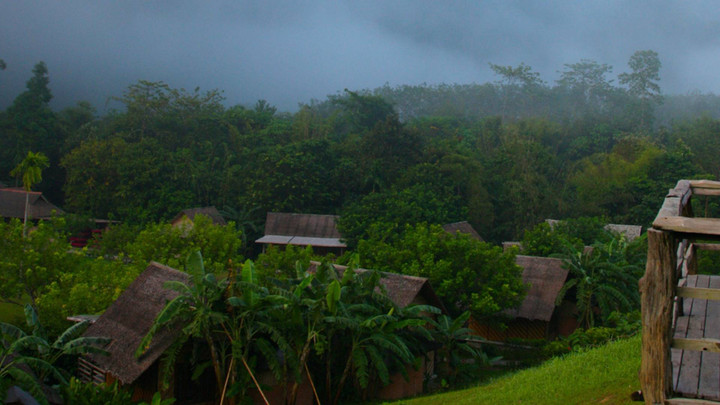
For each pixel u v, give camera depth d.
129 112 62.22
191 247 28.20
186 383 15.88
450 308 25.11
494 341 27.86
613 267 26.75
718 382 5.09
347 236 42.69
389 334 16.62
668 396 4.98
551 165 60.59
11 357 14.13
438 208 45.09
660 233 4.93
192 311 14.70
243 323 14.88
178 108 63.53
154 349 14.91
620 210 50.97
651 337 4.99
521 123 73.19
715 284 6.94
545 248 34.25
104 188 52.16
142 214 49.00
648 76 87.94
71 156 53.56
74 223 48.75
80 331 16.36
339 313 15.61
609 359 11.34
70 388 13.55
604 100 104.94
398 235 38.28
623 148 60.44
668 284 4.93
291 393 16.17
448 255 25.62
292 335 15.34
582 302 26.44
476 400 11.27
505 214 52.25
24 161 34.81
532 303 27.69
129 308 17.05
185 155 54.31
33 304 23.83
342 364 17.92
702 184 7.09
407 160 52.09
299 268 17.95
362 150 52.75
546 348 22.06
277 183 49.28
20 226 24.62
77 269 25.23
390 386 18.81
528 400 10.11
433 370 22.05
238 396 15.38
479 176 50.59
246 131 64.12
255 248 49.59
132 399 15.98
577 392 9.77
